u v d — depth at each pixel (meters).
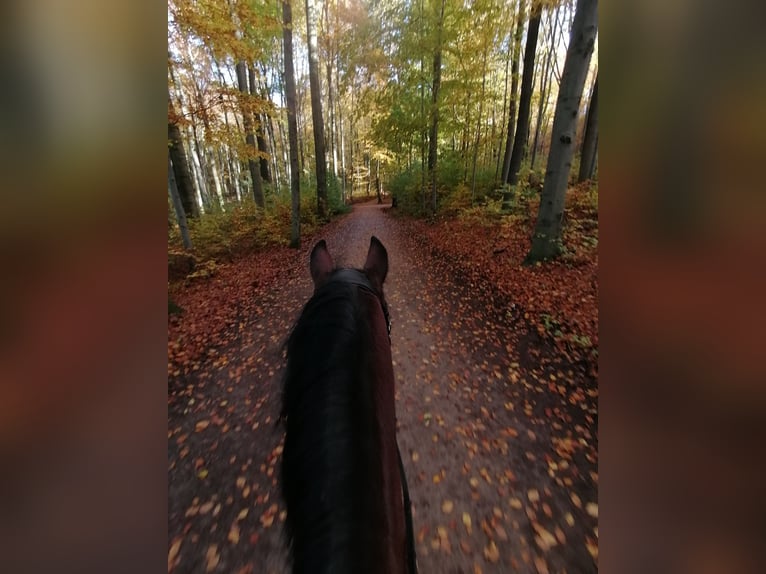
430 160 10.69
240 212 8.27
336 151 15.01
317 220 10.36
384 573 0.82
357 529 0.86
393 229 9.53
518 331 3.75
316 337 1.27
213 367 3.47
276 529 2.07
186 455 2.55
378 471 0.99
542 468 2.36
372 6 8.83
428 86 9.33
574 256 4.48
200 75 5.58
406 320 4.40
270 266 6.17
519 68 8.75
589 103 5.74
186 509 2.19
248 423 2.82
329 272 2.11
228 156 10.23
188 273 5.34
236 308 4.61
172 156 6.49
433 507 2.18
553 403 2.86
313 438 1.01
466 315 4.27
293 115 7.61
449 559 1.92
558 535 1.98
